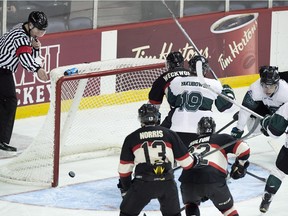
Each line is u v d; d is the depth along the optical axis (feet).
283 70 81.87
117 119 62.03
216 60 77.30
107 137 58.75
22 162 52.03
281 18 80.89
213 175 39.86
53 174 50.57
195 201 40.68
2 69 56.44
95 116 62.39
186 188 40.16
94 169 54.75
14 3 67.05
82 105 63.21
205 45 76.54
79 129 59.67
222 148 40.27
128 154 38.78
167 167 38.75
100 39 70.64
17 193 49.26
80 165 55.42
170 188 38.81
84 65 53.62
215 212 46.32
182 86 46.93
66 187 50.70
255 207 47.39
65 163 55.77
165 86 47.57
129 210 38.93
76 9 69.87
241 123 49.34
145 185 38.52
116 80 64.75
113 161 56.75
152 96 47.93
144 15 73.72
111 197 49.01
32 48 56.13
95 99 63.93
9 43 55.26
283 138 62.90
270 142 59.62
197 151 40.34
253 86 48.80
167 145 38.73
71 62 69.21
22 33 54.54
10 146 58.13
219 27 77.05
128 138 38.93
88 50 70.08
